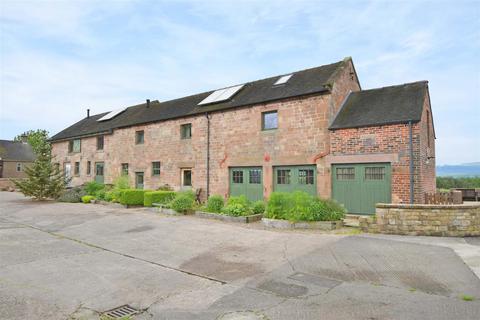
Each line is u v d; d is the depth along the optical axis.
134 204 15.11
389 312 3.87
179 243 7.70
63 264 6.03
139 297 4.47
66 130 29.52
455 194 10.63
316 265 5.78
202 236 8.44
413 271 5.31
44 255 6.66
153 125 19.30
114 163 21.95
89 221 10.96
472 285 4.66
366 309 3.97
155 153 19.03
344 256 6.27
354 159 11.45
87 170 24.72
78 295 4.54
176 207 12.43
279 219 9.63
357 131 11.52
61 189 19.14
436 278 4.97
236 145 15.04
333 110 12.57
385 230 8.40
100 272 5.56
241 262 6.09
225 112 15.58
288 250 6.84
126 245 7.55
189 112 17.34
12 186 30.64
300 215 9.23
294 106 13.19
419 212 8.10
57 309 4.08
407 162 10.48
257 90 16.03
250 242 7.67
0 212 13.46
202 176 16.42
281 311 3.96
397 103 11.76
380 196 11.01
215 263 6.05
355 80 14.88
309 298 4.36
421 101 11.29
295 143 13.06
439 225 7.97
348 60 14.19
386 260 5.94
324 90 12.33
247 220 10.48
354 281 4.96
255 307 4.09
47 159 19.08
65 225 10.25
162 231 9.16
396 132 10.74
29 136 54.50
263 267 5.75
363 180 11.37
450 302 4.12
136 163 20.27
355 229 9.03
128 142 20.97
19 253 6.81
